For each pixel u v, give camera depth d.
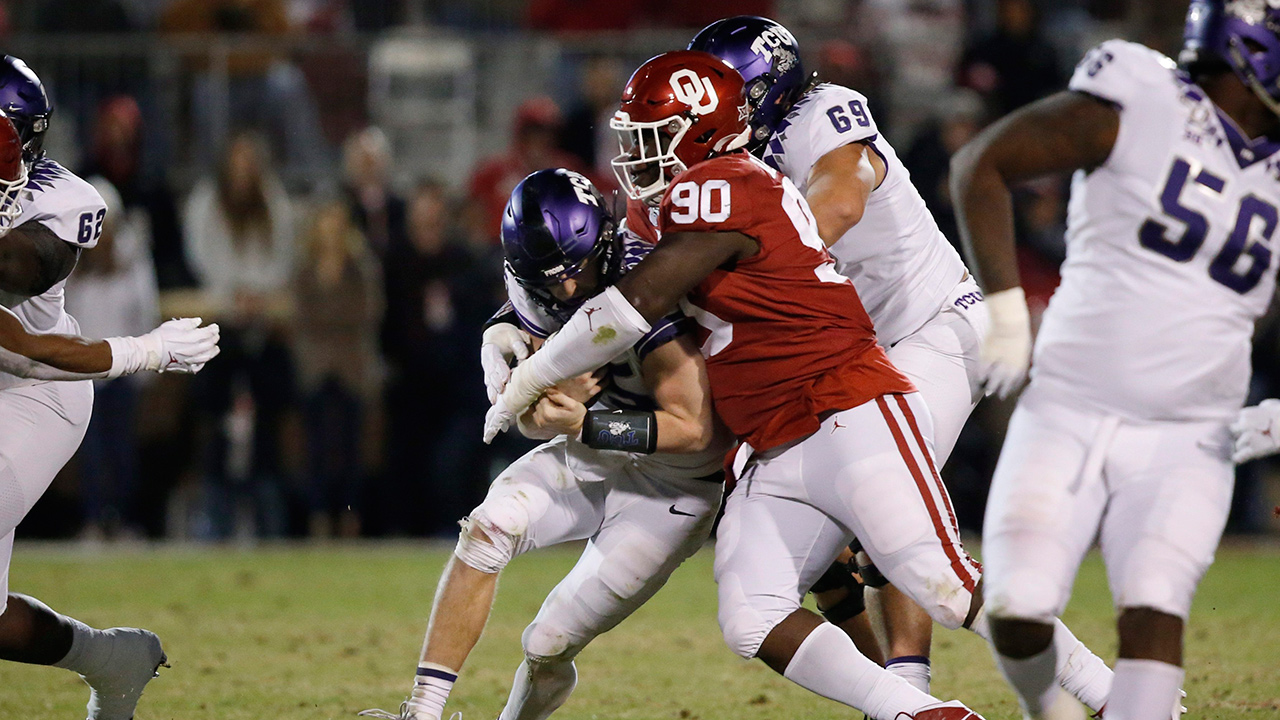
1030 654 10.84
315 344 32.12
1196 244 10.48
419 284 32.38
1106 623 22.06
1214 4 10.45
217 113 36.19
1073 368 10.84
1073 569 10.73
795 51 14.52
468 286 32.41
